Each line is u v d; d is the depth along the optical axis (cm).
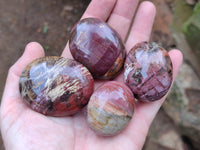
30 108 12
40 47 14
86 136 12
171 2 23
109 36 13
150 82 12
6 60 23
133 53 13
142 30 17
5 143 11
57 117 12
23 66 13
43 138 11
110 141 12
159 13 23
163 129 20
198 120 19
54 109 12
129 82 13
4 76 21
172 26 22
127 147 12
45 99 12
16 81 13
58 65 12
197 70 20
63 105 12
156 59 12
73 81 12
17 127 11
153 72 12
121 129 12
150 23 17
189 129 19
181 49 21
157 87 12
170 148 19
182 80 20
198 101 19
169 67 13
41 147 11
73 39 13
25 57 13
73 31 13
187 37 21
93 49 13
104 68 13
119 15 17
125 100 12
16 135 11
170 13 23
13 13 27
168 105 20
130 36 17
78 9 27
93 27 13
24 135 11
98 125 11
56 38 25
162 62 12
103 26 13
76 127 13
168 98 20
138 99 13
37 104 12
